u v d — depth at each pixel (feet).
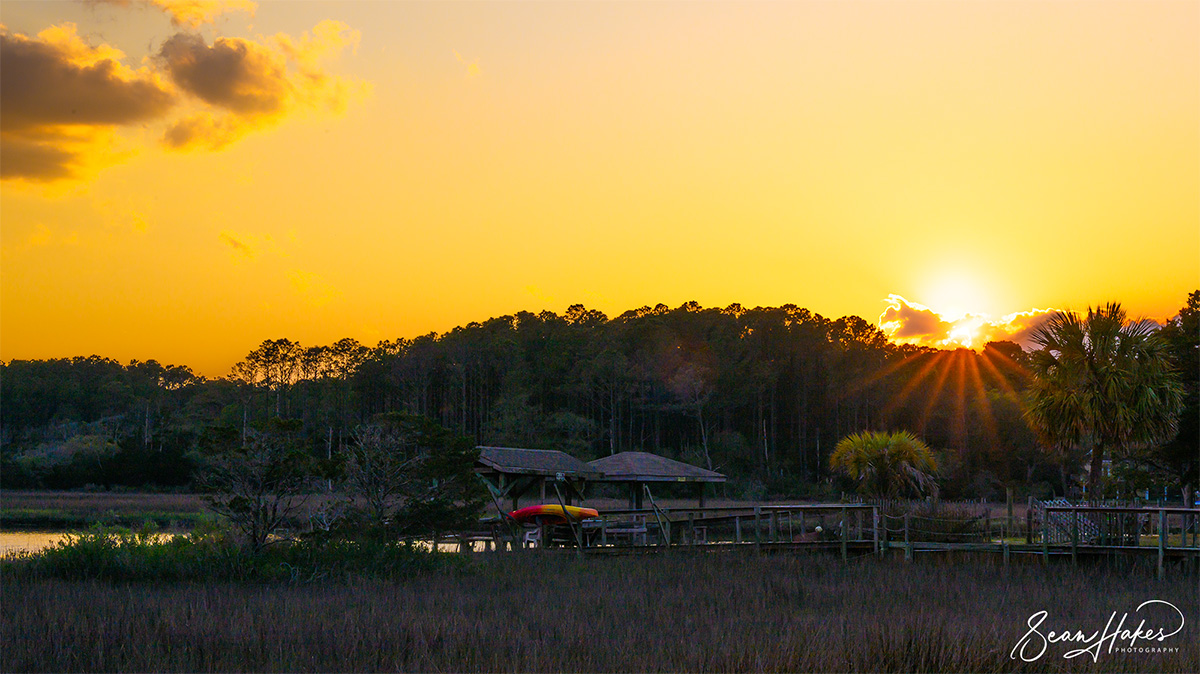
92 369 546.26
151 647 34.19
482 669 32.12
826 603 51.16
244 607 43.78
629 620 43.39
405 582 57.41
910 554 76.28
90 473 258.98
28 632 36.76
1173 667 34.86
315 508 71.26
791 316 374.22
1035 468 257.96
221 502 65.72
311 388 408.67
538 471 99.81
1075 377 90.27
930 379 323.78
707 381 331.57
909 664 33.78
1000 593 55.01
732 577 61.82
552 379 351.67
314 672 31.99
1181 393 90.17
